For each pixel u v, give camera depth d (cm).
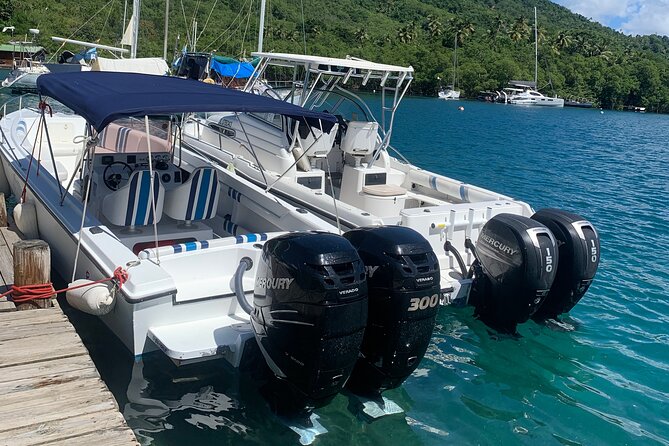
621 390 460
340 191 745
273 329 363
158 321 411
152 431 367
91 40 3800
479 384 455
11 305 445
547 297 553
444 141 2398
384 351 389
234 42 3753
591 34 10362
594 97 8012
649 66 8150
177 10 3866
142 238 530
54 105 1123
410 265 383
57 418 307
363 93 737
